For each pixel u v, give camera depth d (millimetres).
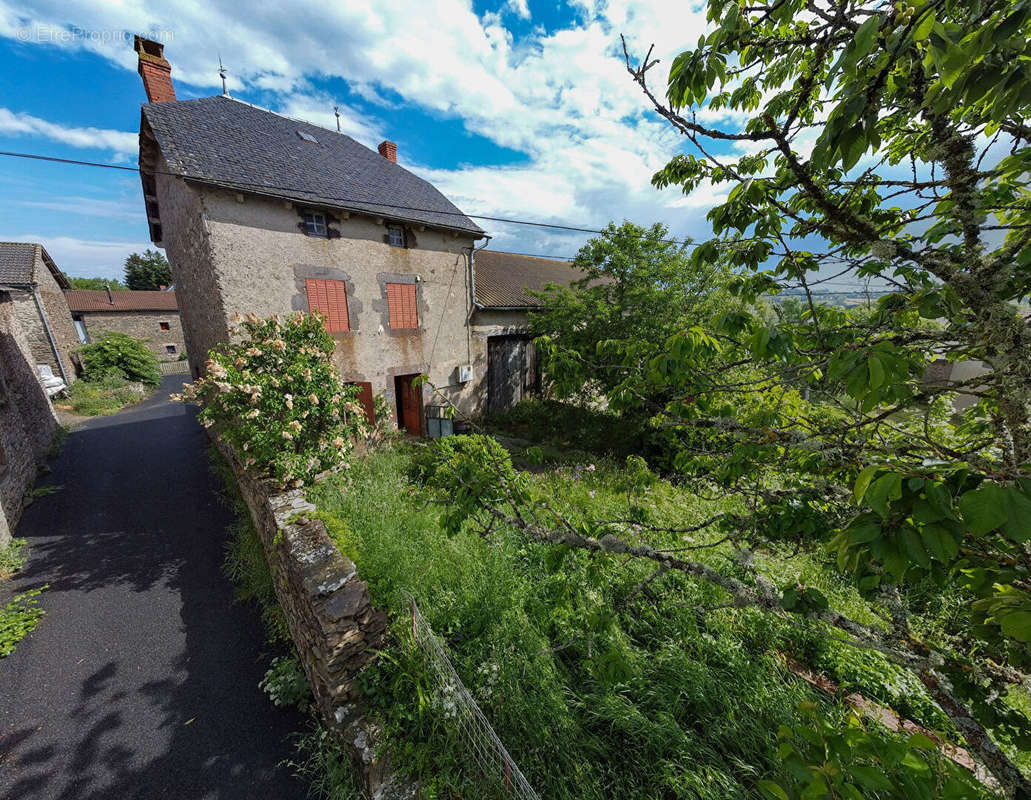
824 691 2840
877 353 1051
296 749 3027
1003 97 940
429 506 4762
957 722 1330
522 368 12234
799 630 3113
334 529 3943
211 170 6164
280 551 3855
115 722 3219
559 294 9133
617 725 2537
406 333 8906
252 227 6547
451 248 9664
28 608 4395
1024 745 1298
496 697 2717
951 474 1028
